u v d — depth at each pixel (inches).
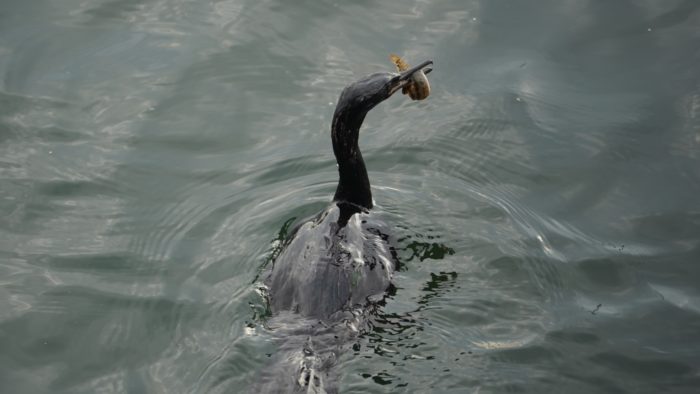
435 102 557.6
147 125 531.8
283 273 386.9
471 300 396.2
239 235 447.2
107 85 558.3
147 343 380.8
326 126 534.3
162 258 436.1
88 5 626.5
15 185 482.3
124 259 435.8
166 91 556.7
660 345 379.9
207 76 569.9
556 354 369.7
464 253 431.2
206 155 514.0
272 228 450.0
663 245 448.1
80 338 385.7
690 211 470.3
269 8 630.5
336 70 574.6
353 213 430.0
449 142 525.7
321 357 346.9
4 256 435.8
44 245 444.5
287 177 496.1
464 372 353.4
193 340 377.1
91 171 496.7
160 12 625.0
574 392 352.2
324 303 366.0
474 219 460.8
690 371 365.1
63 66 570.3
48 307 403.2
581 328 386.6
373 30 609.6
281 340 355.9
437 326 376.8
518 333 380.2
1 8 617.9
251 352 355.3
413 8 632.4
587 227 462.0
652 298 411.5
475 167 506.3
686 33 594.9
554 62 580.7
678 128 525.0
